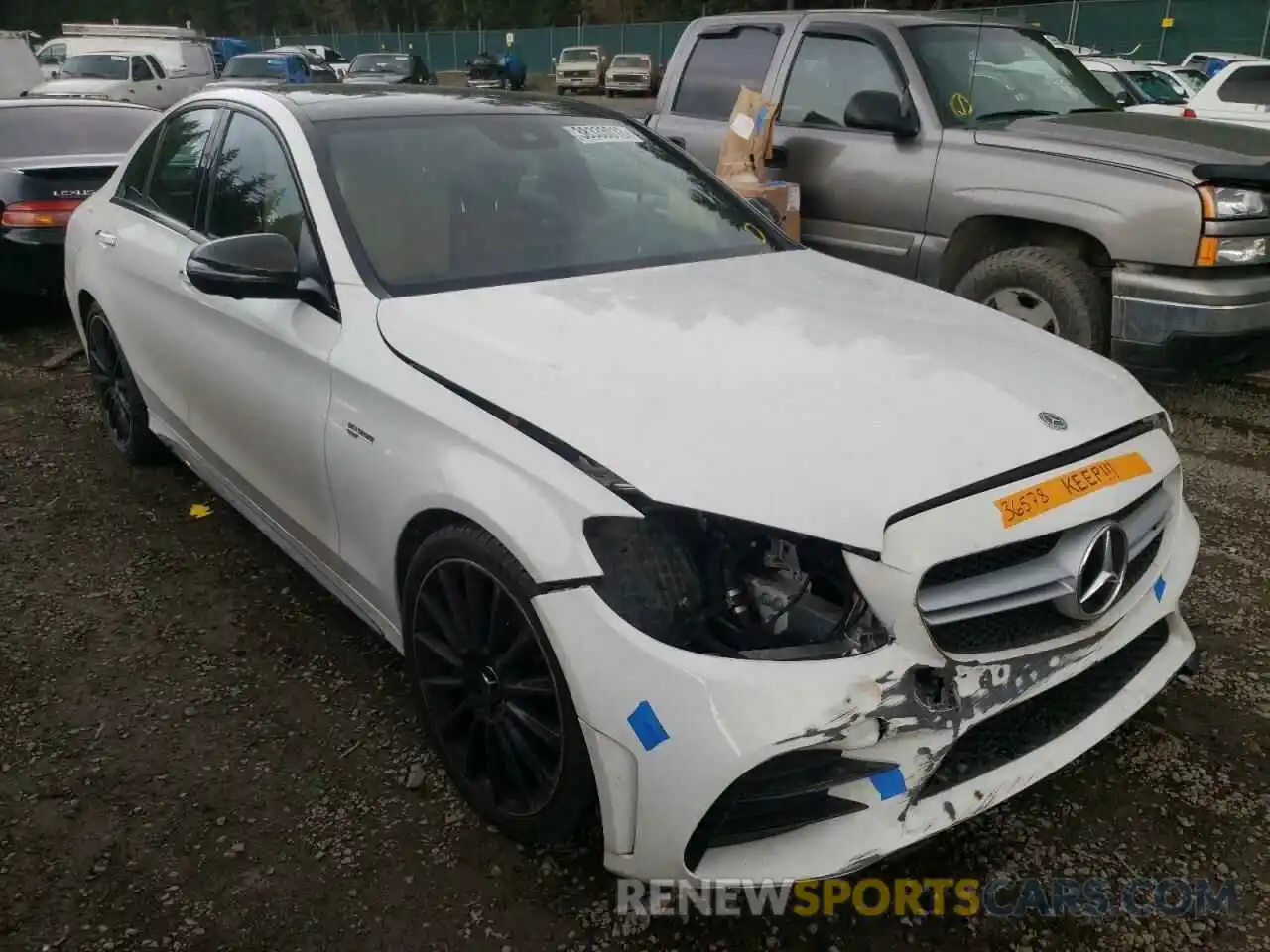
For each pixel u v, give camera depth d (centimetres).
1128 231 481
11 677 321
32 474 475
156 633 346
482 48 4922
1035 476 224
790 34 638
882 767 210
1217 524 418
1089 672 252
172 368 386
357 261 294
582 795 224
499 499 228
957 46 594
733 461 214
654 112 731
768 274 328
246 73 2283
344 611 361
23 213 680
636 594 210
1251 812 264
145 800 270
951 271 562
